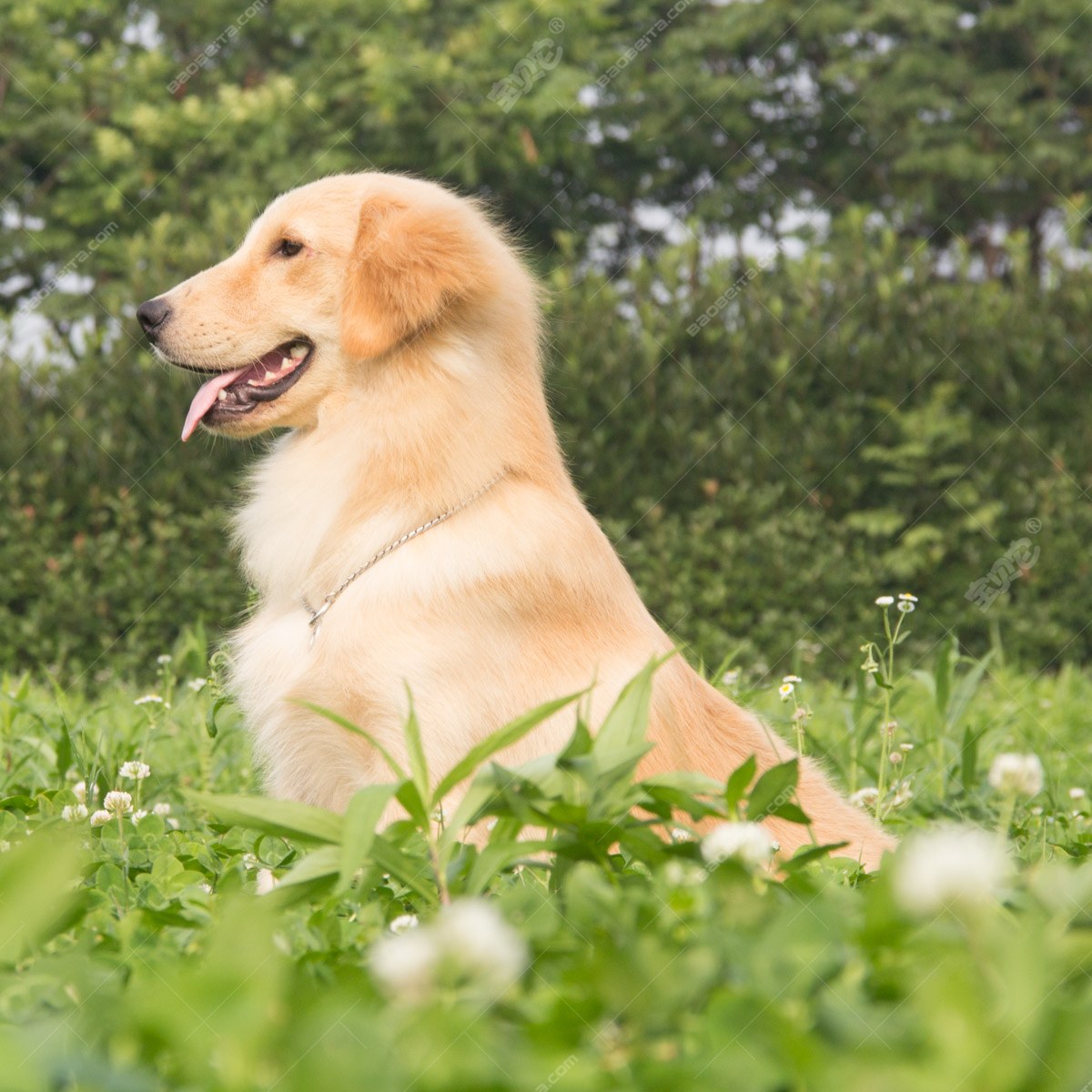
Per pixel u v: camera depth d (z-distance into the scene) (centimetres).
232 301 361
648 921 168
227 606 895
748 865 184
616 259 1581
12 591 896
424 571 313
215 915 194
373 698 308
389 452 329
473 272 336
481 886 183
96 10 1447
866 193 1555
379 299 330
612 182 1519
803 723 371
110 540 901
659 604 901
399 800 187
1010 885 191
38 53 1388
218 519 904
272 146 1335
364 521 328
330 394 355
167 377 928
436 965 134
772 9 1470
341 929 188
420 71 1346
